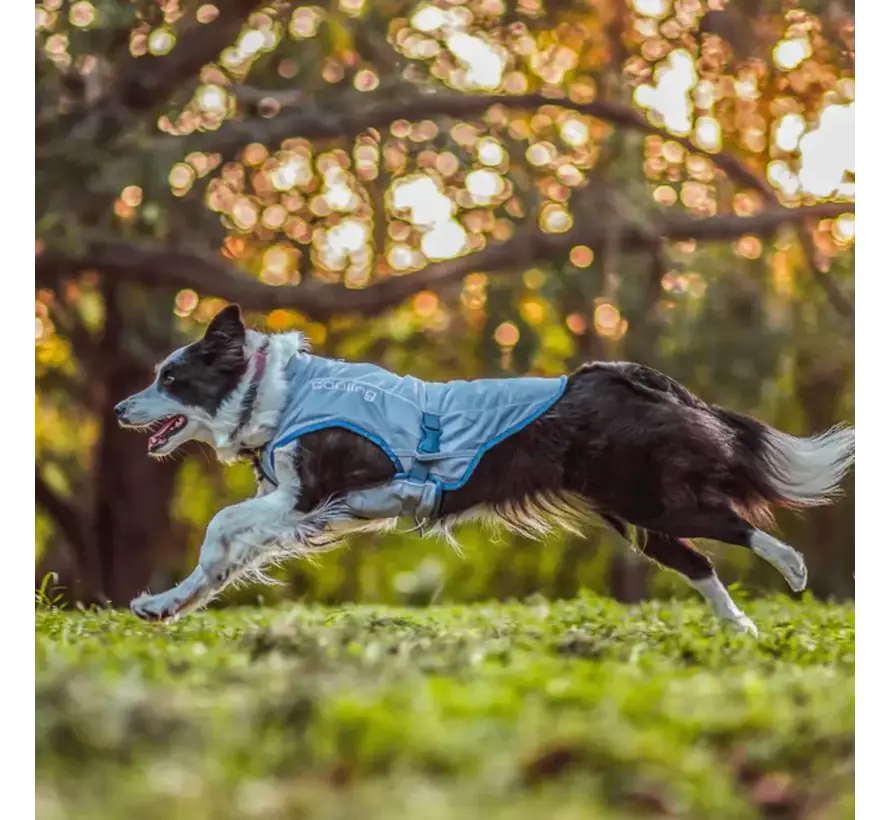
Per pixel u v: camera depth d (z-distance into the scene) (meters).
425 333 17.80
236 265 16.92
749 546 7.41
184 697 4.48
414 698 4.38
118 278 14.46
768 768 4.09
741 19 17.06
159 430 8.09
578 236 16.14
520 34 17.23
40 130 14.16
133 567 16.30
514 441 7.45
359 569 20.52
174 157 14.05
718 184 17.72
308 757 3.92
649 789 3.71
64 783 3.75
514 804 3.55
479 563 20.38
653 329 16.61
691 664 6.11
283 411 7.82
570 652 6.29
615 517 7.84
